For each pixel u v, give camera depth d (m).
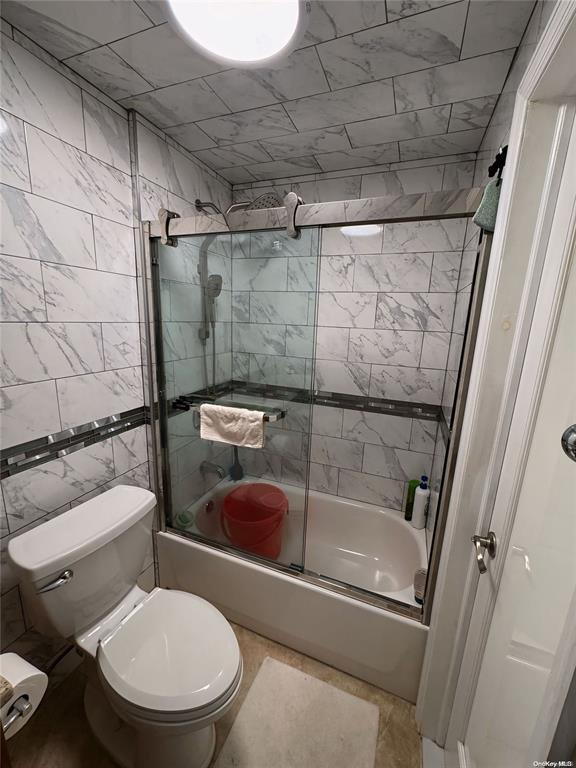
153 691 0.89
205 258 1.50
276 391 1.55
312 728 1.16
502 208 0.79
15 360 1.01
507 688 0.66
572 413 0.50
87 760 1.06
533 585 0.58
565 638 0.42
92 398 1.27
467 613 0.96
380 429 1.85
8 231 0.96
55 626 1.00
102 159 1.21
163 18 0.87
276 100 1.21
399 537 1.79
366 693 1.27
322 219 1.15
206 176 1.73
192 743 1.02
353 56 0.99
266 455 1.65
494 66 1.01
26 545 1.00
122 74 1.10
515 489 0.70
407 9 0.83
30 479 1.09
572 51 0.54
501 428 0.81
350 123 1.34
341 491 2.00
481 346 0.86
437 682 1.08
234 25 0.80
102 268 1.25
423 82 1.10
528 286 0.73
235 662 0.98
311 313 1.41
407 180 1.65
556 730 0.43
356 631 1.26
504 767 0.64
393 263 1.68
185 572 1.60
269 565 1.43
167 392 1.58
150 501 1.24
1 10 0.87
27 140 0.98
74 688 1.26
